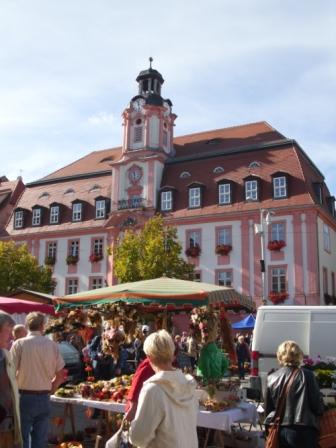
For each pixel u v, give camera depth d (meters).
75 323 14.40
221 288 10.80
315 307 12.70
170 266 34.69
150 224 36.53
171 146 48.19
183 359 12.81
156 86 49.22
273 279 38.12
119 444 5.60
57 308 11.62
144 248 35.78
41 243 48.91
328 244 40.75
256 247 39.00
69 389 9.62
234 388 8.96
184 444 3.96
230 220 40.41
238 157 43.31
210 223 41.16
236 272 39.34
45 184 53.28
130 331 12.92
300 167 40.16
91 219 47.16
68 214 48.84
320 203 40.16
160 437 3.93
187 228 41.97
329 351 12.12
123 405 8.35
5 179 63.62
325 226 40.50
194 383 4.26
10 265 39.44
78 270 46.38
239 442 9.18
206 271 40.44
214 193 42.19
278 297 37.09
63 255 47.47
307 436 5.78
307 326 12.54
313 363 10.22
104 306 13.05
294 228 38.16
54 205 49.69
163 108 47.19
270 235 38.94
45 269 41.72
